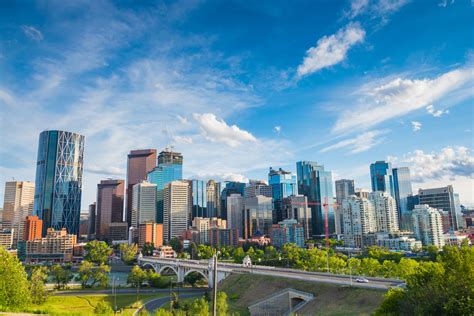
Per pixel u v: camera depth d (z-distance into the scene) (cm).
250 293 16650
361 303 11900
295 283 15525
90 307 16712
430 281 7150
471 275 6450
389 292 8025
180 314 12762
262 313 14450
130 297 19425
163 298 18938
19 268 9888
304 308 13262
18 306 9394
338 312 11800
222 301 13050
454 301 6097
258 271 19288
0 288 8975
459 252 7088
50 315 8488
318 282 14675
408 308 6925
